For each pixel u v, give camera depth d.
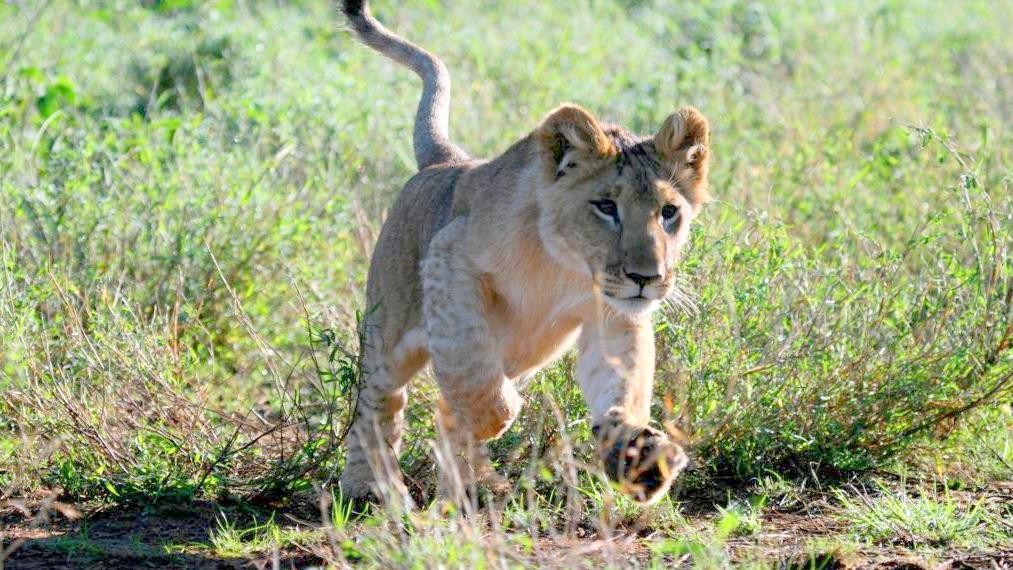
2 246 10.77
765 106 17.23
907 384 9.94
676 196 8.72
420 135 11.10
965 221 10.62
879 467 9.85
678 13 23.89
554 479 8.74
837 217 12.88
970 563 7.77
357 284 12.12
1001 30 22.44
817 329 10.15
